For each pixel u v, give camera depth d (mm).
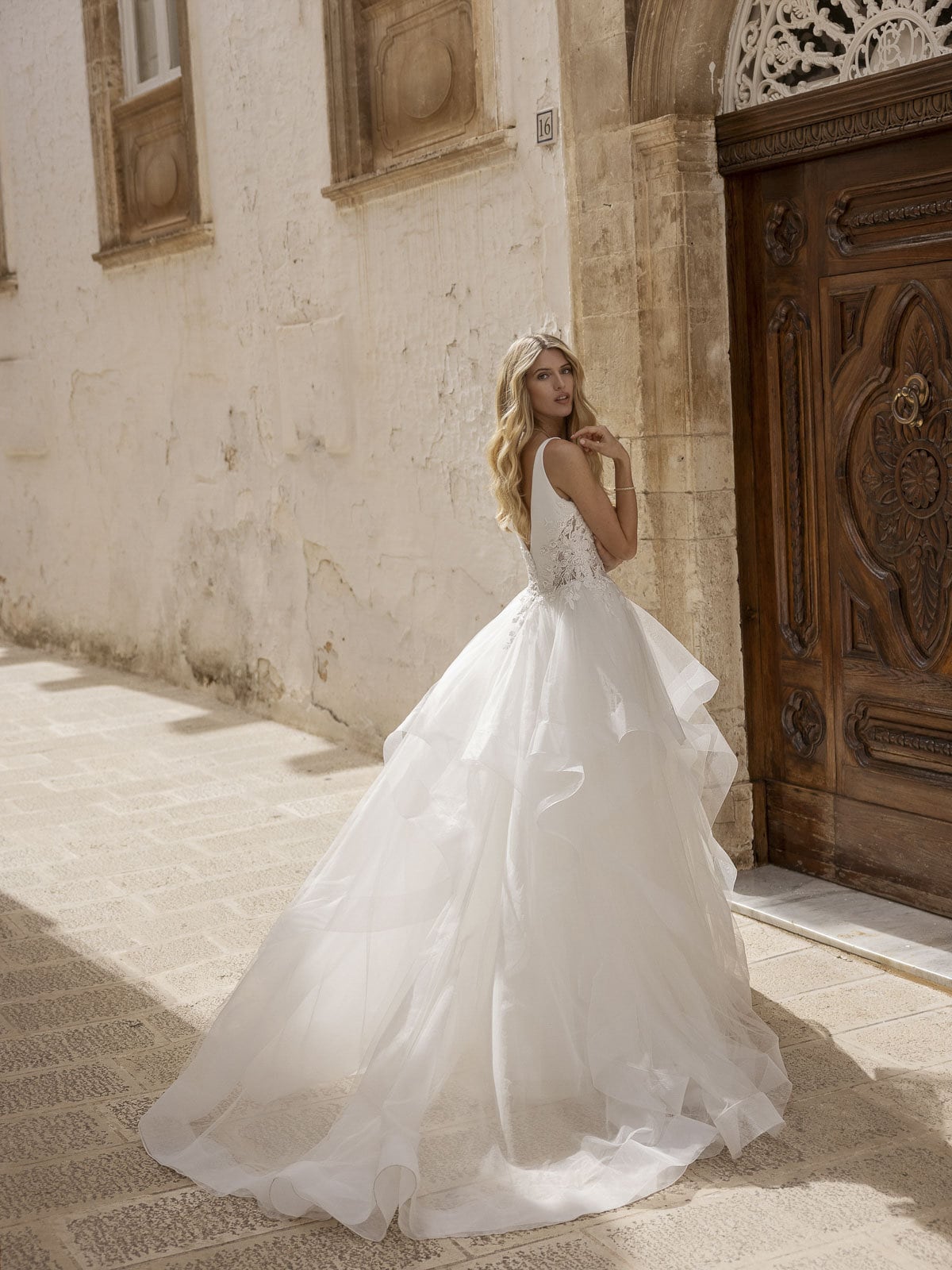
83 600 9500
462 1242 2676
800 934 4203
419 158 5562
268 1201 2799
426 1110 2943
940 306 3924
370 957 3262
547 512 3373
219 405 7609
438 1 5551
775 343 4457
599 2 4527
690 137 4383
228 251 7277
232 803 5965
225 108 7105
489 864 3203
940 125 3754
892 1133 3018
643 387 4598
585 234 4766
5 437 10141
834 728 4492
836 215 4184
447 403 5770
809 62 4141
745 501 4617
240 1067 3197
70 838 5547
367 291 6191
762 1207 2746
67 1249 2684
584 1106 3100
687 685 3598
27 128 9258
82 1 8352
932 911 4242
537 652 3305
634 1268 2562
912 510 4109
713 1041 3180
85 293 8883
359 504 6500
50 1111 3273
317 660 7035
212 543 7898
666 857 3270
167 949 4309
